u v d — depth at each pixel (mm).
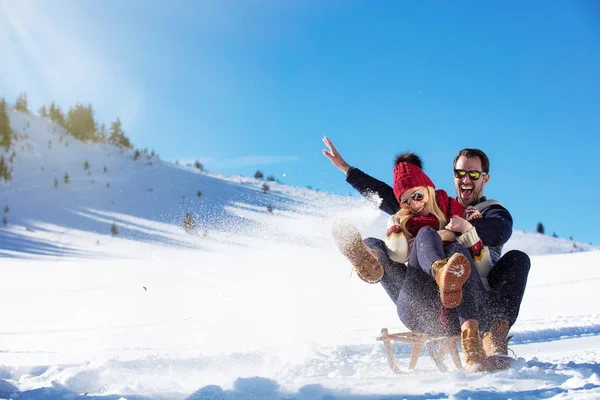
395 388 2303
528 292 8109
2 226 56562
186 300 9156
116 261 22594
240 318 6422
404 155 3414
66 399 2418
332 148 3855
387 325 5363
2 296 11180
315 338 4477
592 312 5641
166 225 59469
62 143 91375
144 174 82250
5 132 85188
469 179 3418
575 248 67250
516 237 70625
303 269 15719
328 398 2172
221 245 42344
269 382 2381
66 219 61562
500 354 2818
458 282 2551
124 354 3902
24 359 3852
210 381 2887
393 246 3119
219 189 77562
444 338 2910
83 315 7746
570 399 1934
